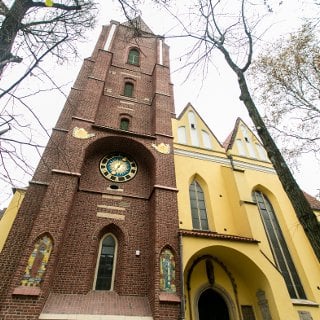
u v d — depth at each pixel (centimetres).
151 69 2461
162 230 1235
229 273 1342
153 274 1111
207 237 1245
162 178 1477
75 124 1564
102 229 1291
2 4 606
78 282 1091
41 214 1123
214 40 879
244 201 1567
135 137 1638
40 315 901
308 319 1256
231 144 2117
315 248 590
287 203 1838
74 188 1264
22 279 943
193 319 1148
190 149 1928
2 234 1363
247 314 1239
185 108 2256
